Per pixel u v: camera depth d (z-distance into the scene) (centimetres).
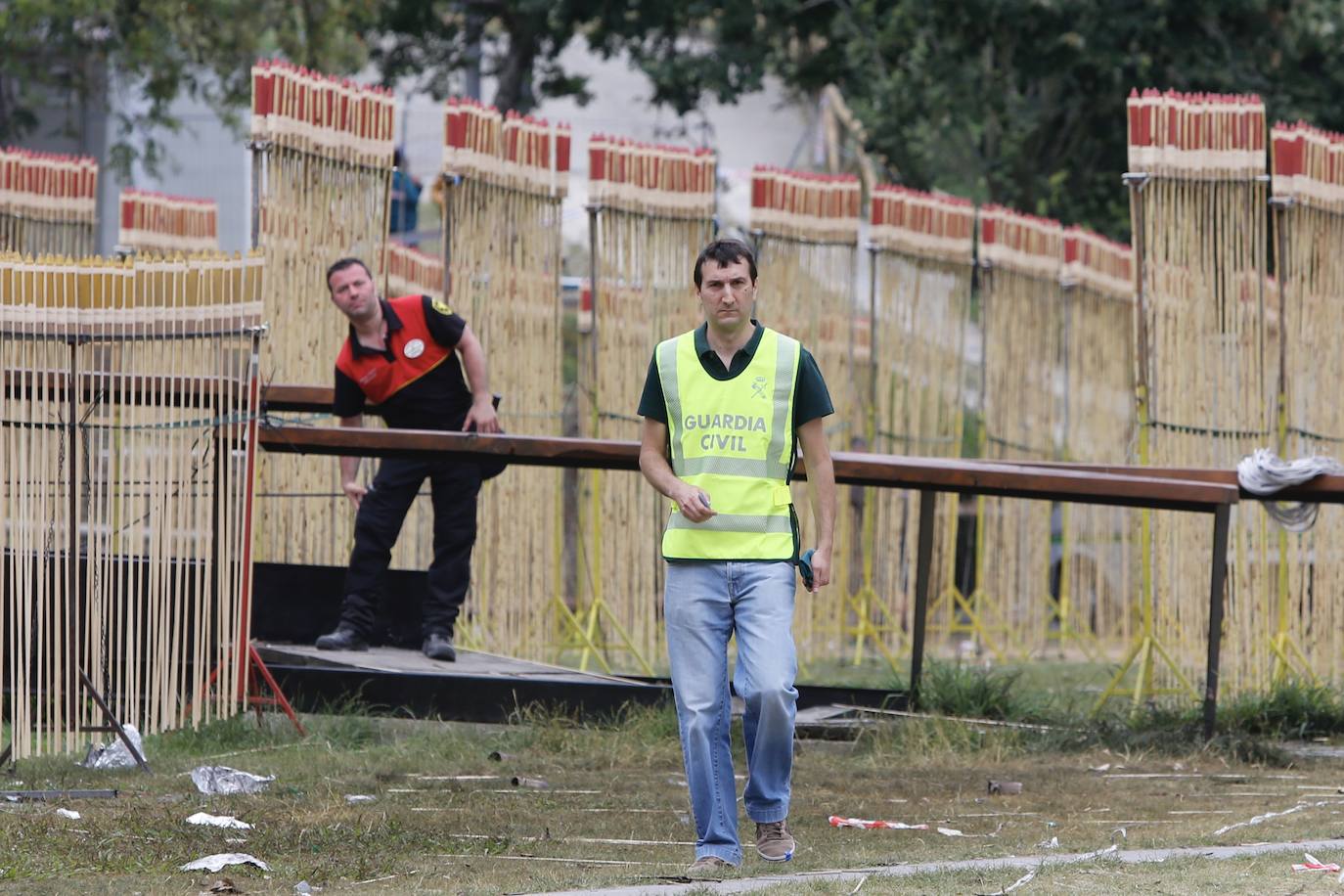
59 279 2738
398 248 4691
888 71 9212
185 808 2389
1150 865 2019
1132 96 3950
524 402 4288
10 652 2733
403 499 3450
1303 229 4206
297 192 3712
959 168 9562
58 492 2736
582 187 10362
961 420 5544
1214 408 4016
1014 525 5794
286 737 3044
